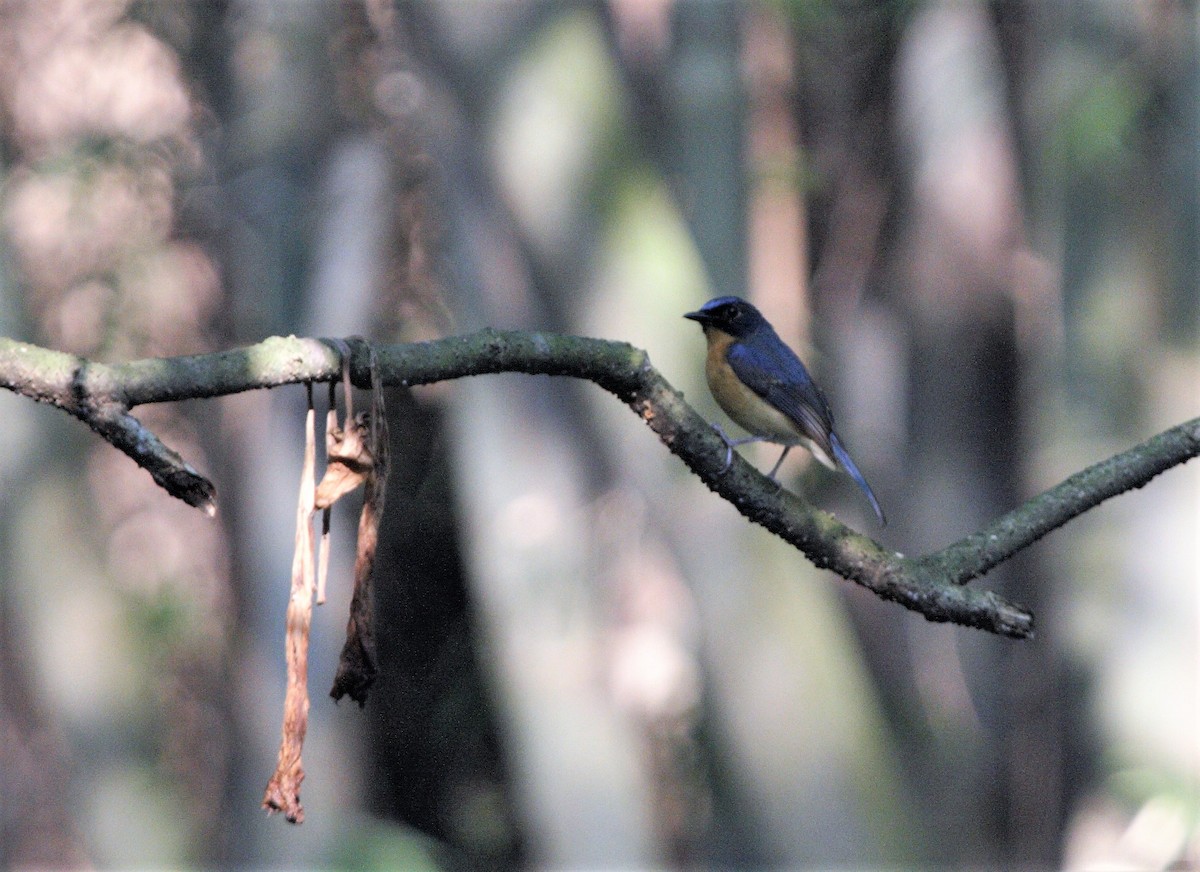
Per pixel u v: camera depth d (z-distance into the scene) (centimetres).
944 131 1634
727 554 1169
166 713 1523
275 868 1406
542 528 1209
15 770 1579
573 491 1209
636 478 1180
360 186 1362
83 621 1484
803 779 1189
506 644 1233
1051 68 1265
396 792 1794
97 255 1406
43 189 1419
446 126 1206
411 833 1513
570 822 1231
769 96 1475
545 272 1181
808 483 1419
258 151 1373
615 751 1221
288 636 378
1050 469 1286
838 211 1639
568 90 1173
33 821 1586
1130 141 1204
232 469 1487
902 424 1698
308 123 1360
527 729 1238
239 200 1381
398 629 1795
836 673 1209
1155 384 1219
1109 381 1231
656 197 1177
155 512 1511
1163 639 1235
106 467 1505
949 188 1639
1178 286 1208
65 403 375
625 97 1190
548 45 1174
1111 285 1226
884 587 491
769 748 1187
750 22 1452
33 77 1423
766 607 1177
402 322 1387
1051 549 1457
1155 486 1241
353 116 1362
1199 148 1189
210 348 1436
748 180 1270
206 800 1540
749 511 490
